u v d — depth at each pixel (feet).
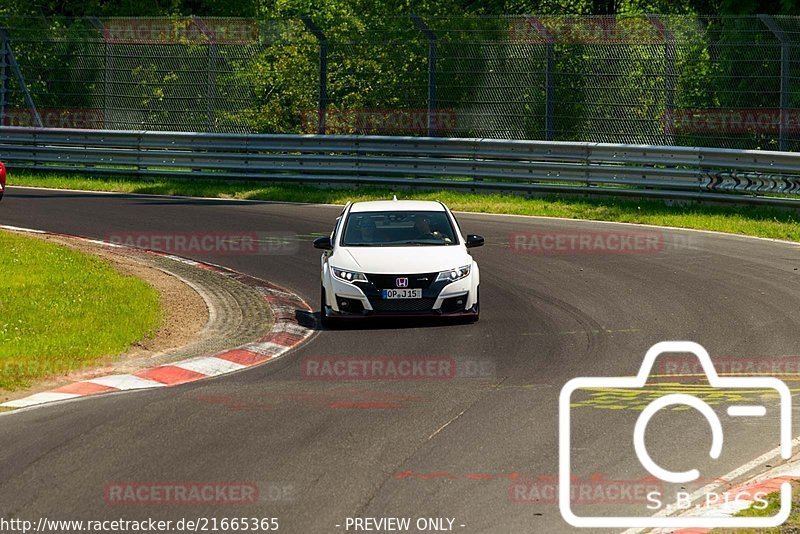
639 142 290.15
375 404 114.73
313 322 166.50
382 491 85.46
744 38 291.58
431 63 310.24
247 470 91.09
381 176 310.65
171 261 212.23
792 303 170.40
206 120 334.44
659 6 366.84
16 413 111.45
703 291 181.27
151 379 130.72
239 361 142.10
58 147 337.72
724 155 269.23
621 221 263.90
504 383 124.47
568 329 155.63
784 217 259.60
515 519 79.20
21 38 348.18
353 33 321.52
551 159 291.58
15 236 221.66
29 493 85.05
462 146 300.81
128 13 459.32
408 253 163.84
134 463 93.04
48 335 148.36
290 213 274.98
